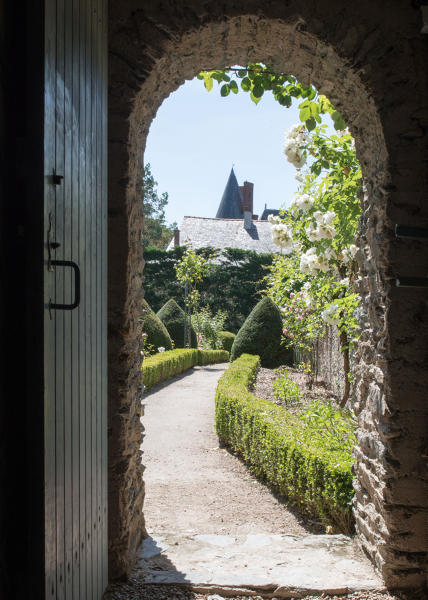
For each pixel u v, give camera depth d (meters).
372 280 3.02
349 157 4.92
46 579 1.54
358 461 3.32
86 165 2.12
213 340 19.08
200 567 2.99
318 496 3.62
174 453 6.06
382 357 2.80
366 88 2.79
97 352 2.32
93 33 2.24
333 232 5.24
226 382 7.24
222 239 26.91
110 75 2.77
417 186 2.76
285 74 3.52
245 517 4.07
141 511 3.43
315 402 5.50
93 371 2.24
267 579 2.82
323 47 2.86
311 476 3.71
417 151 2.76
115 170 2.78
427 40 2.76
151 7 2.77
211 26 2.83
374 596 2.69
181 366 13.74
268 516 4.10
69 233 1.84
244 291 21.64
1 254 1.48
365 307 3.22
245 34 3.00
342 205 5.07
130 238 2.88
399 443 2.74
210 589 2.75
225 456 5.92
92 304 2.23
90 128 2.19
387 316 2.77
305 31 2.81
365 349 3.19
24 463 1.53
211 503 4.41
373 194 3.03
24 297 1.54
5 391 1.51
